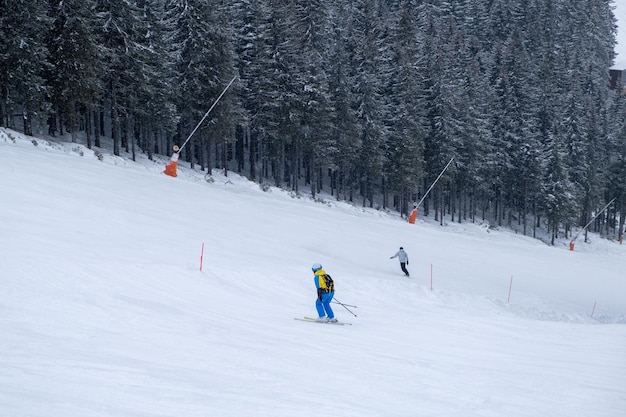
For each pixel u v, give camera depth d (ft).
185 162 149.28
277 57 146.51
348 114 156.56
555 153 193.36
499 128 193.57
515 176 195.72
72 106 110.22
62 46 106.93
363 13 189.06
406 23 177.37
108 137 156.04
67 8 106.83
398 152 163.32
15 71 102.32
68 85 108.37
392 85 177.88
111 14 116.98
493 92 196.44
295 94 145.18
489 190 195.11
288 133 146.92
